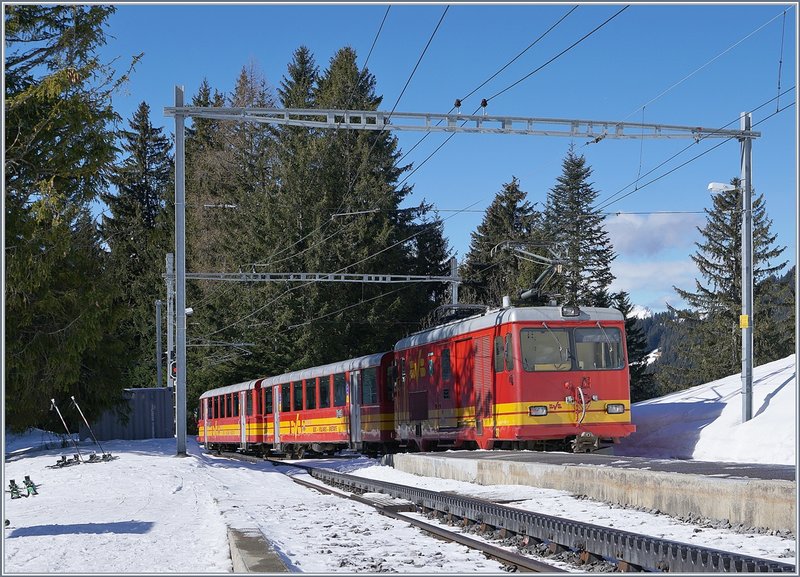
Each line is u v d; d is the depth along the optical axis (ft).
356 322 176.55
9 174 71.77
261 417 121.08
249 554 28.50
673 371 192.65
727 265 190.29
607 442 65.10
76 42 74.59
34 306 77.20
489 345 66.39
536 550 31.65
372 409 88.07
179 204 87.51
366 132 193.36
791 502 30.42
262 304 182.29
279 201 186.80
